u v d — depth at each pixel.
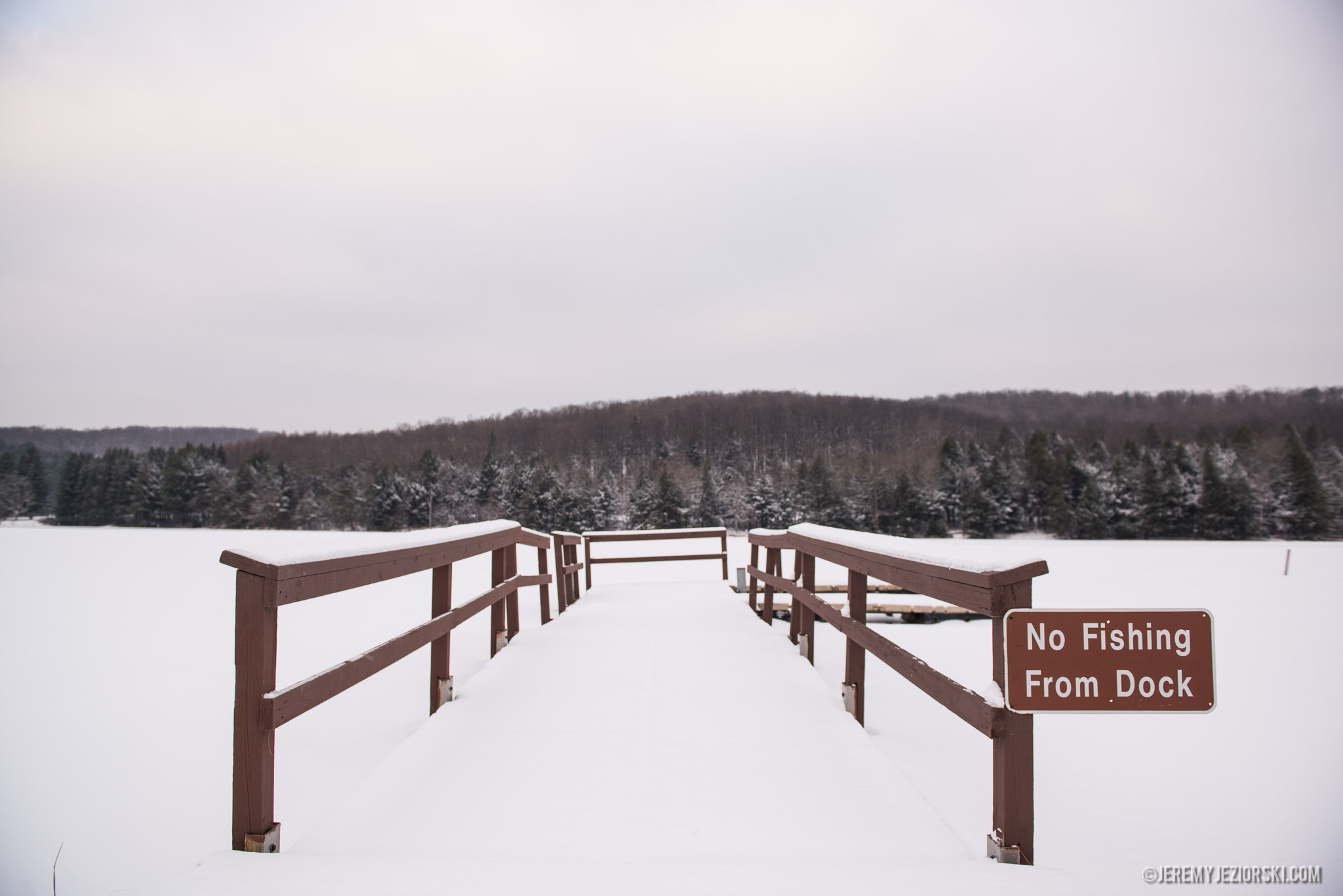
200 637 7.17
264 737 2.11
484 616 7.66
